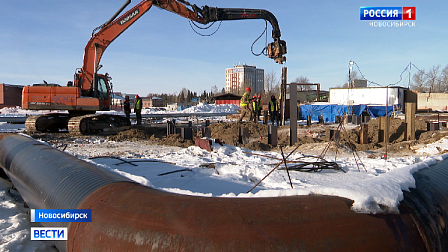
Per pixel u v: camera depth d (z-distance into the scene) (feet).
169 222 7.55
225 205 7.92
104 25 49.60
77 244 8.32
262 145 37.24
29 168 13.62
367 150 35.88
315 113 85.20
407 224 7.69
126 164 24.93
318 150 33.76
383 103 80.69
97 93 49.93
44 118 49.21
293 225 7.25
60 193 10.23
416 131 50.83
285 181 19.81
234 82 502.38
